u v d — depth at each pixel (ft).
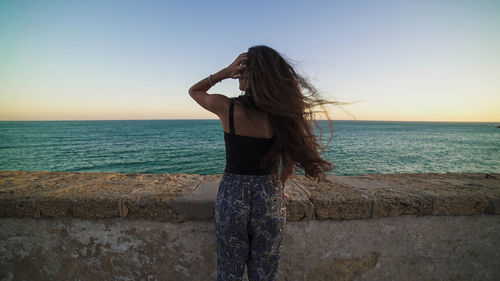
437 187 5.98
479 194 5.35
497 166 68.49
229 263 3.54
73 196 5.11
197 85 3.95
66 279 5.32
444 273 5.49
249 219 3.52
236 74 3.83
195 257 5.25
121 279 5.33
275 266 3.67
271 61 3.45
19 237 5.22
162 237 5.22
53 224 5.17
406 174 7.63
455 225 5.38
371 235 5.30
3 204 4.98
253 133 3.49
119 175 7.13
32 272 5.31
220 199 3.65
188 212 4.99
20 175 6.92
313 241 5.25
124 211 5.03
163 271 5.31
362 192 5.52
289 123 3.46
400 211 5.13
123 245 5.24
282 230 3.68
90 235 5.21
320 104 3.77
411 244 5.37
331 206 5.05
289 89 3.36
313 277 5.36
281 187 3.81
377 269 5.40
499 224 5.42
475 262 5.50
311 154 3.60
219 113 3.63
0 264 5.31
